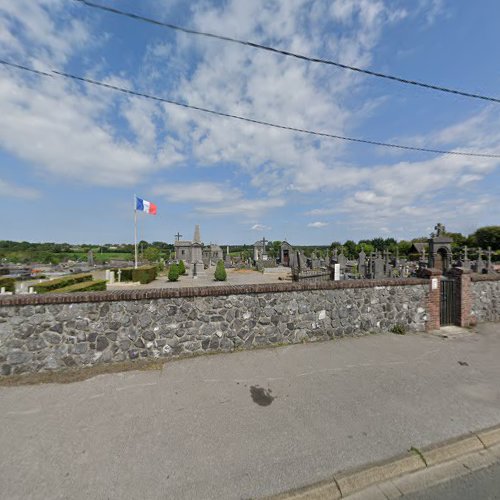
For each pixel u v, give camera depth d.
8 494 2.27
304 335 5.89
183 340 5.14
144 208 26.05
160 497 2.26
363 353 5.29
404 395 3.81
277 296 5.71
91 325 4.71
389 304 6.59
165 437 2.95
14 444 2.83
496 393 3.88
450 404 3.60
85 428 3.08
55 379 4.24
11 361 4.38
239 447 2.80
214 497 2.28
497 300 7.83
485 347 5.69
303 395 3.80
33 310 4.49
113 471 2.51
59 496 2.26
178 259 38.91
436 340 6.08
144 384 4.08
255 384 4.10
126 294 4.82
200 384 4.09
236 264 39.22
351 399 3.70
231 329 5.40
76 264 39.47
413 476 2.58
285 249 39.16
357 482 2.46
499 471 2.67
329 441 2.90
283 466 2.58
